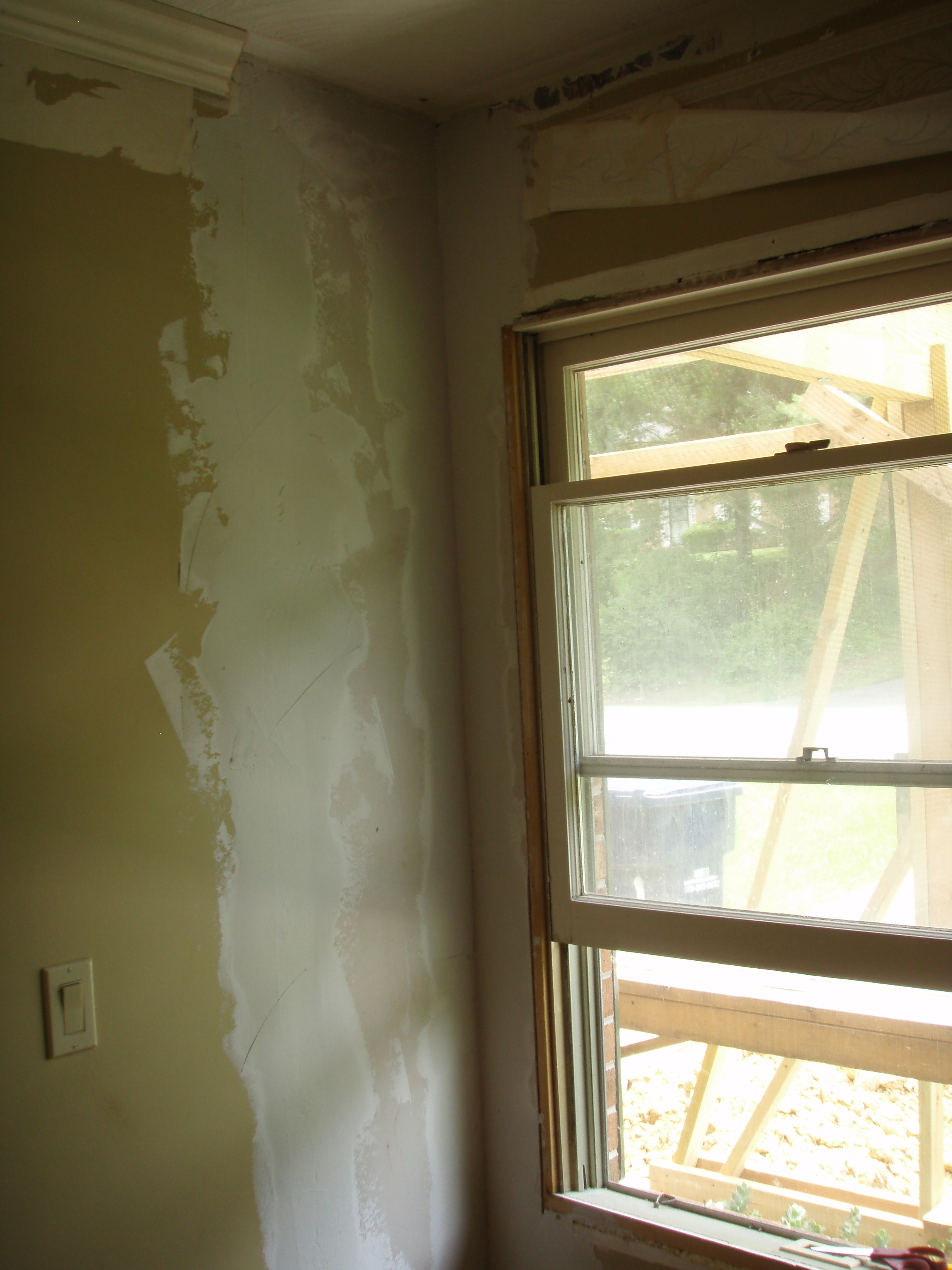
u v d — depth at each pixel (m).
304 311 1.62
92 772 1.32
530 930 1.77
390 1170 1.66
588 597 1.74
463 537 1.86
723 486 1.60
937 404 1.46
